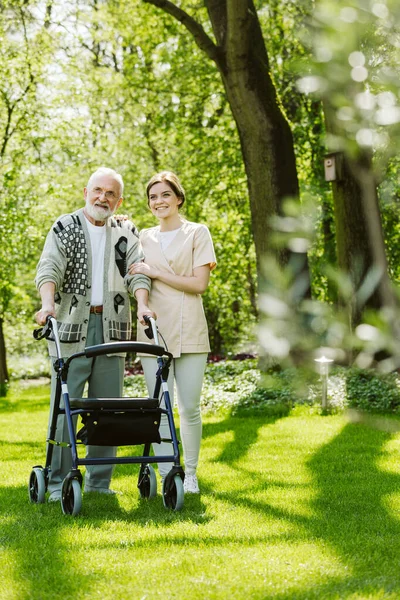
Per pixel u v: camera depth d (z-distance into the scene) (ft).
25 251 59.36
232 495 15.71
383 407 29.94
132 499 15.28
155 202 16.39
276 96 37.17
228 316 71.20
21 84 57.47
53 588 9.79
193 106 55.93
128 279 15.65
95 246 15.39
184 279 15.90
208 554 11.08
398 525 12.96
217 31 36.91
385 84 4.26
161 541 11.89
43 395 55.52
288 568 10.34
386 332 4.46
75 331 15.05
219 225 59.47
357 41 4.17
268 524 13.05
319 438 24.32
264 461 20.35
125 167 66.33
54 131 59.31
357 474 18.01
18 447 24.80
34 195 59.11
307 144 51.55
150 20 54.49
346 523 13.09
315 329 4.54
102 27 58.90
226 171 56.54
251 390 35.17
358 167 4.70
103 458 13.66
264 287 4.59
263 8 50.75
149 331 14.94
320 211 4.64
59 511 14.07
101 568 10.54
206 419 32.24
